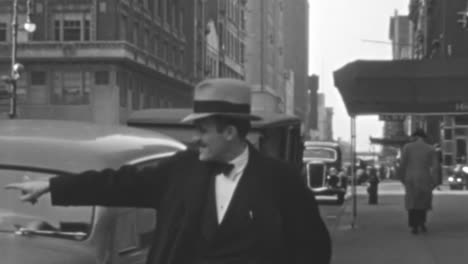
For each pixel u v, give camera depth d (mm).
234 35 107375
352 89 15859
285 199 3537
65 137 4844
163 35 70125
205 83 3604
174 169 3650
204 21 86500
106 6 56875
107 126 5621
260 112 14703
